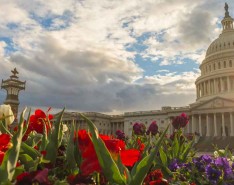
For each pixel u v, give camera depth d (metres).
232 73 116.06
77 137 2.44
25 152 2.37
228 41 126.81
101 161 2.01
